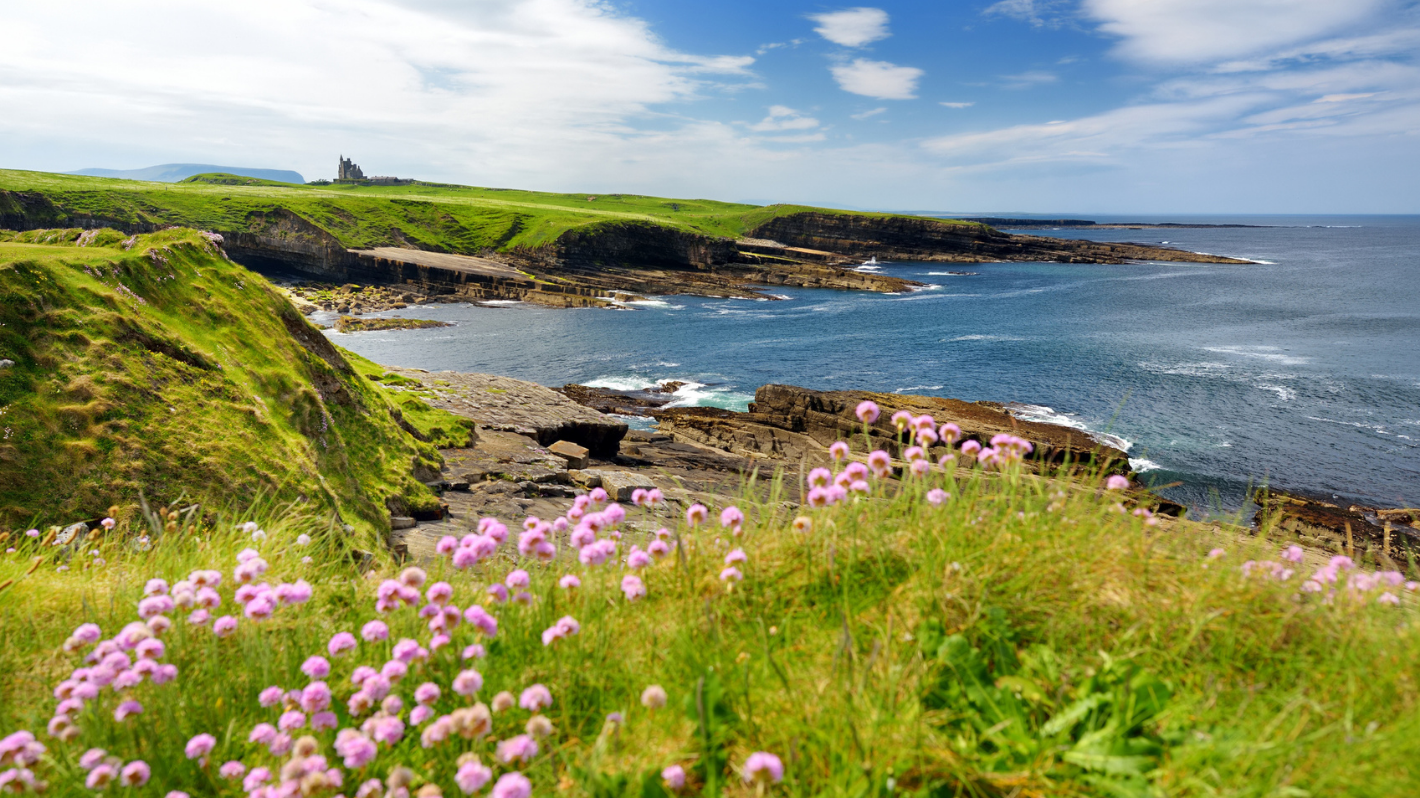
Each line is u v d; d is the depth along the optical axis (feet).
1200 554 12.41
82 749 10.03
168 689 10.77
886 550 12.40
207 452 35.12
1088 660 9.87
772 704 9.50
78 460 31.12
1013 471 13.09
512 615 12.30
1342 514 89.97
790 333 241.35
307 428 44.73
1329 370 171.32
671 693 10.09
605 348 217.97
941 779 8.27
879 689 9.27
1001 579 11.23
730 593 12.17
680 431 132.16
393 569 18.78
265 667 11.37
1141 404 145.28
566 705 10.21
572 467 79.97
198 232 51.96
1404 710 8.39
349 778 9.71
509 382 109.29
